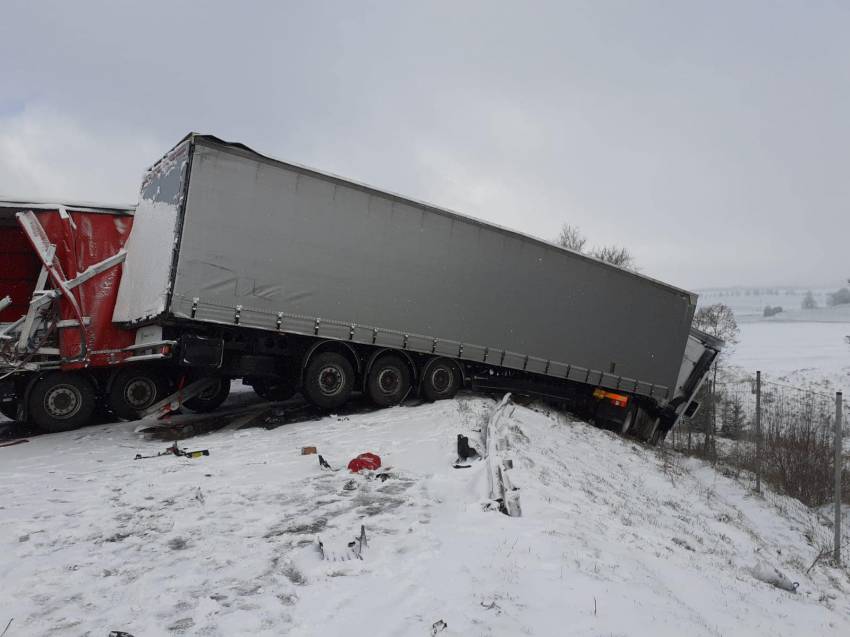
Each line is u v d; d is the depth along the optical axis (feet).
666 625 14.20
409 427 36.86
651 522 28.25
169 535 18.97
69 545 18.11
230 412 44.21
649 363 57.82
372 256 40.63
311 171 37.81
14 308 40.27
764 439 58.65
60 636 12.72
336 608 13.88
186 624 13.19
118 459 29.99
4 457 30.60
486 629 12.68
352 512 21.34
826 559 34.04
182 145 34.06
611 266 53.98
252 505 22.17
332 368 40.47
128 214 39.34
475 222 45.47
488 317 46.44
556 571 16.25
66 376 36.78
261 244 36.06
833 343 234.38
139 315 35.73
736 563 26.48
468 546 17.74
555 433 43.21
